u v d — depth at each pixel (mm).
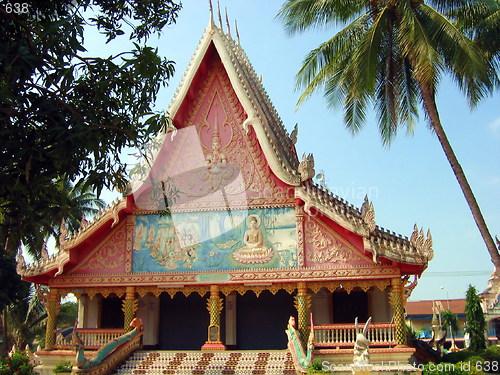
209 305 21234
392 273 20078
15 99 7656
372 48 20188
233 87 22062
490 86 20578
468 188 20688
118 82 8867
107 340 21453
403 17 19938
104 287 21938
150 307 23844
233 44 28344
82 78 8812
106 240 22188
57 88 8227
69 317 54625
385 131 23016
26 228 8883
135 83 9016
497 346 24047
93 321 23984
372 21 22125
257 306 23859
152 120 9148
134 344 21203
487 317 26688
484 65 19484
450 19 22516
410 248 19688
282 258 20984
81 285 21734
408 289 20688
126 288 21766
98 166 8812
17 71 7387
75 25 8328
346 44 21812
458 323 54594
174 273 21422
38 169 8031
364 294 22812
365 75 19953
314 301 22844
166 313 24391
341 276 20422
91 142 7938
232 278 21016
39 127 7934
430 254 19562
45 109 7773
